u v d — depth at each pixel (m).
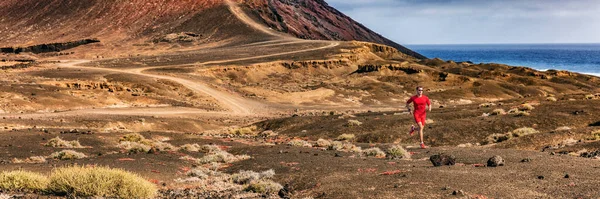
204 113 80.06
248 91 109.69
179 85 105.25
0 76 93.44
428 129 35.56
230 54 167.00
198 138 37.19
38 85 80.19
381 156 21.72
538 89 118.44
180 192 14.40
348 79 133.25
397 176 13.99
